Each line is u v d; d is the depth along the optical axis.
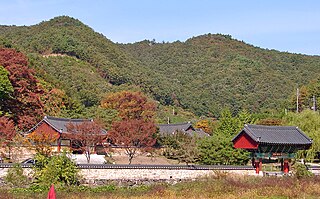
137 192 29.95
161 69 161.75
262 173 40.53
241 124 64.75
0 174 31.19
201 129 82.06
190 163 46.91
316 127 54.84
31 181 31.50
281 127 44.28
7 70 57.09
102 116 64.75
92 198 27.05
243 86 135.25
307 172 38.38
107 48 139.50
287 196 29.22
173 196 28.48
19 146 42.44
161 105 114.81
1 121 43.66
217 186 31.97
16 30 146.38
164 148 58.31
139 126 49.88
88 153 47.28
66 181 31.36
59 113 65.19
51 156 33.75
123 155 55.44
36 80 64.19
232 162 46.09
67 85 92.56
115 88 110.19
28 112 58.34
